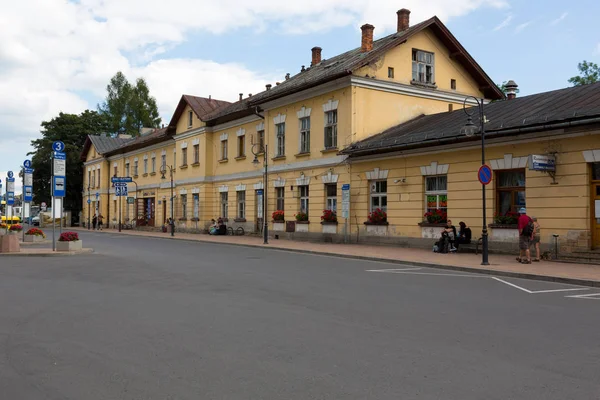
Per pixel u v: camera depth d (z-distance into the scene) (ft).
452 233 71.56
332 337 24.16
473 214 70.03
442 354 21.31
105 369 19.57
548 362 20.24
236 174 123.34
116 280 44.16
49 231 165.68
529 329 25.90
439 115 90.43
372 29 100.68
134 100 240.32
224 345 22.80
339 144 91.40
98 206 203.92
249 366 19.76
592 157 57.16
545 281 45.55
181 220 145.07
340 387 17.40
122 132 240.53
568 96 69.00
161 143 159.33
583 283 43.24
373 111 91.76
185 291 37.96
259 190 110.93
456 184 72.33
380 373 18.86
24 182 104.73
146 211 173.37
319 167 96.12
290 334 24.75
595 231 57.67
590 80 144.15
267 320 27.86
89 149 216.33
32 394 17.04
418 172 77.82
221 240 101.40
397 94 95.09
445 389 17.20
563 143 59.88
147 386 17.67
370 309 31.04
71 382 18.17
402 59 95.71
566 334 24.86
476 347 22.43
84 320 28.17
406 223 79.61
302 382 17.93
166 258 65.00
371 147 82.38
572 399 16.33
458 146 71.26
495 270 50.21
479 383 17.79
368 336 24.35
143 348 22.39
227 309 30.96
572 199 58.95
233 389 17.30
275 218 107.04
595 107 57.67
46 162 215.10
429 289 39.55
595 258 56.08
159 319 28.19
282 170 105.60
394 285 41.60
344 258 66.59
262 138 114.83
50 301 34.12
